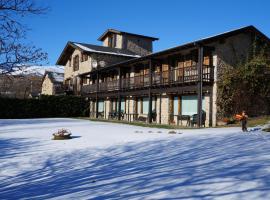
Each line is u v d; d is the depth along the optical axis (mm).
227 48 20594
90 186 6164
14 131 18016
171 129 17953
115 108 32375
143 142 11930
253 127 16031
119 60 37094
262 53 21469
